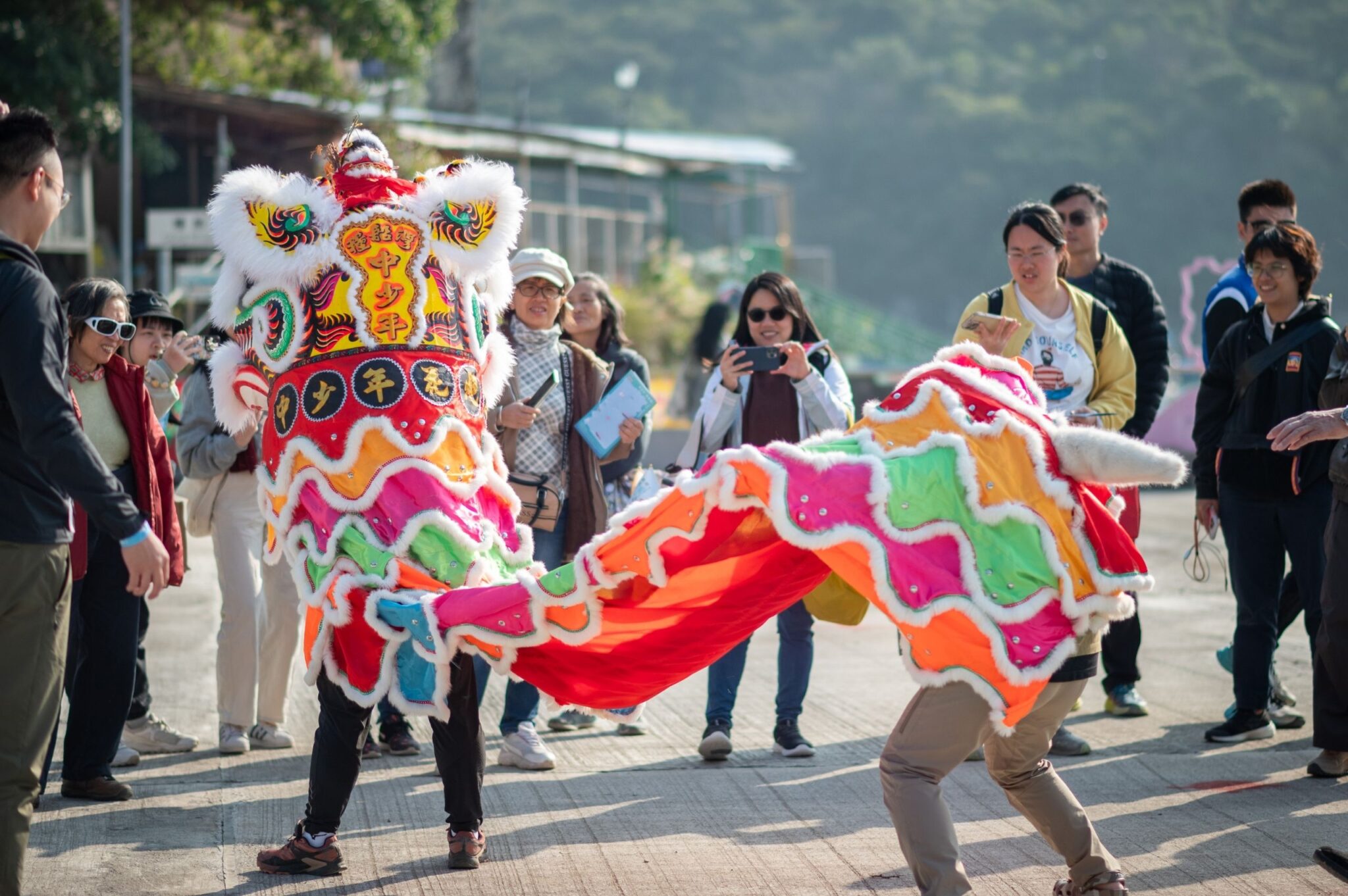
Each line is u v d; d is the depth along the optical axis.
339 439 7.16
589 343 11.29
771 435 9.93
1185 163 150.12
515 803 8.72
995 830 8.14
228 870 7.44
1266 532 10.03
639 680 7.30
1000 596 6.09
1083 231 11.29
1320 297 10.09
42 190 6.39
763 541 6.75
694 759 9.81
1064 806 6.64
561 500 10.16
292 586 9.97
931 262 147.75
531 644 6.87
